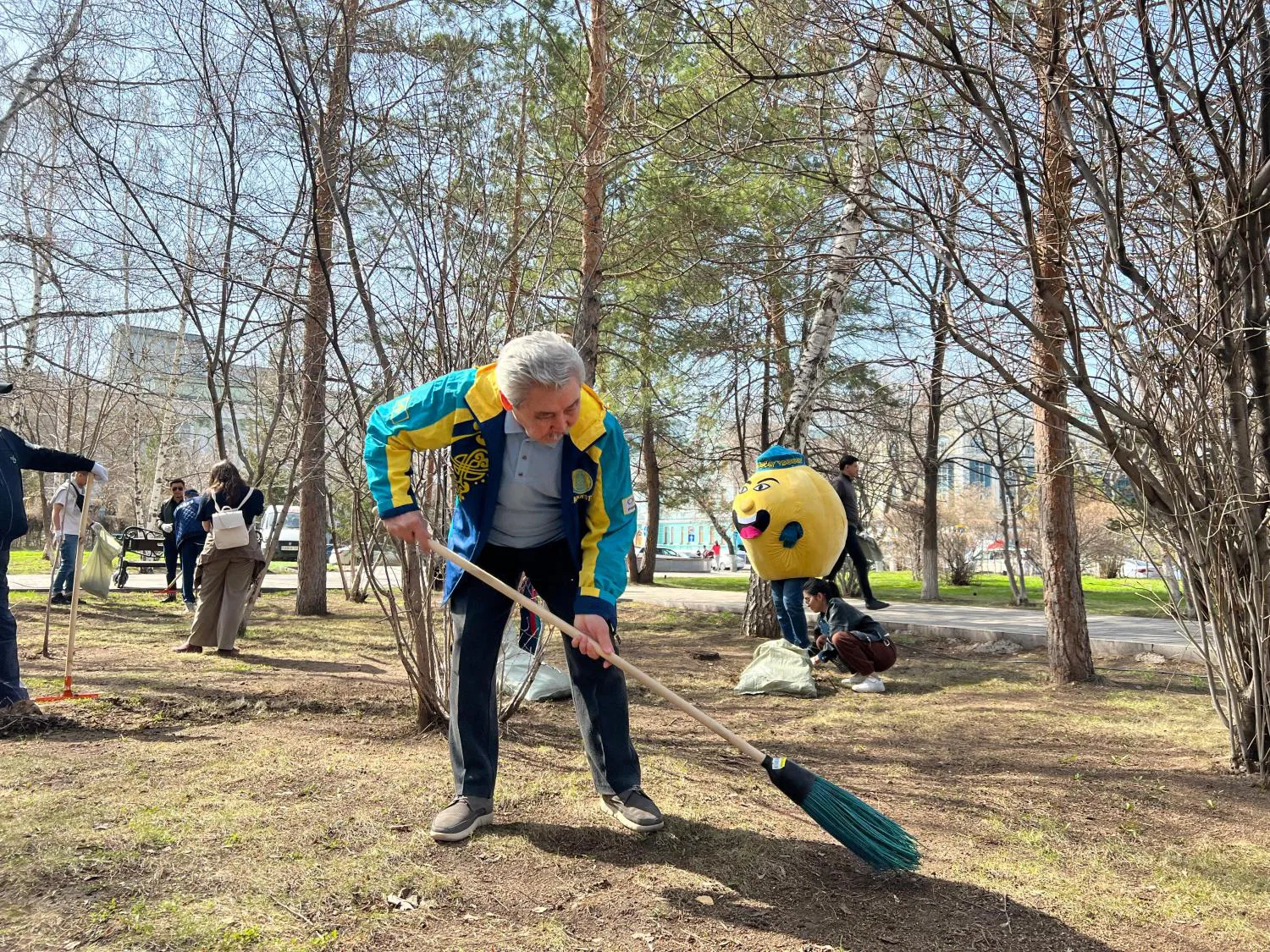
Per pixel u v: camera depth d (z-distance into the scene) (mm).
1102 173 4211
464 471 3143
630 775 3295
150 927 2316
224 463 7371
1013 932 2613
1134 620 11367
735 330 10969
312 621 10125
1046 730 5246
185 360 10594
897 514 24219
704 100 6918
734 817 3445
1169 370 4227
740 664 7879
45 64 8023
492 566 3291
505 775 3863
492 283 4812
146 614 10477
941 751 4738
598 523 3166
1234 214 3984
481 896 2660
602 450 3098
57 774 3605
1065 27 4055
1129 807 3787
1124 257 4074
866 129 4922
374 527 4645
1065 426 6836
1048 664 7797
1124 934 2627
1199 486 4250
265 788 3506
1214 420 4207
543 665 5809
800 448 9336
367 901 2570
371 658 7207
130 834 2920
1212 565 4305
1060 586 6961
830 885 2879
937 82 4637
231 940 2279
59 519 10688
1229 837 3457
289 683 5773
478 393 3078
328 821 3150
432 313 4633
